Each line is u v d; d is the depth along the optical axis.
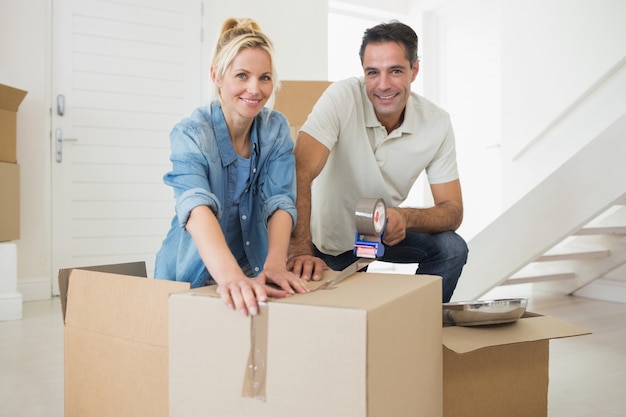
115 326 1.14
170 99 3.80
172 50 3.80
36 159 3.38
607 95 3.46
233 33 1.34
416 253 1.91
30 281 3.35
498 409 1.25
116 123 3.64
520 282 3.17
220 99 1.39
